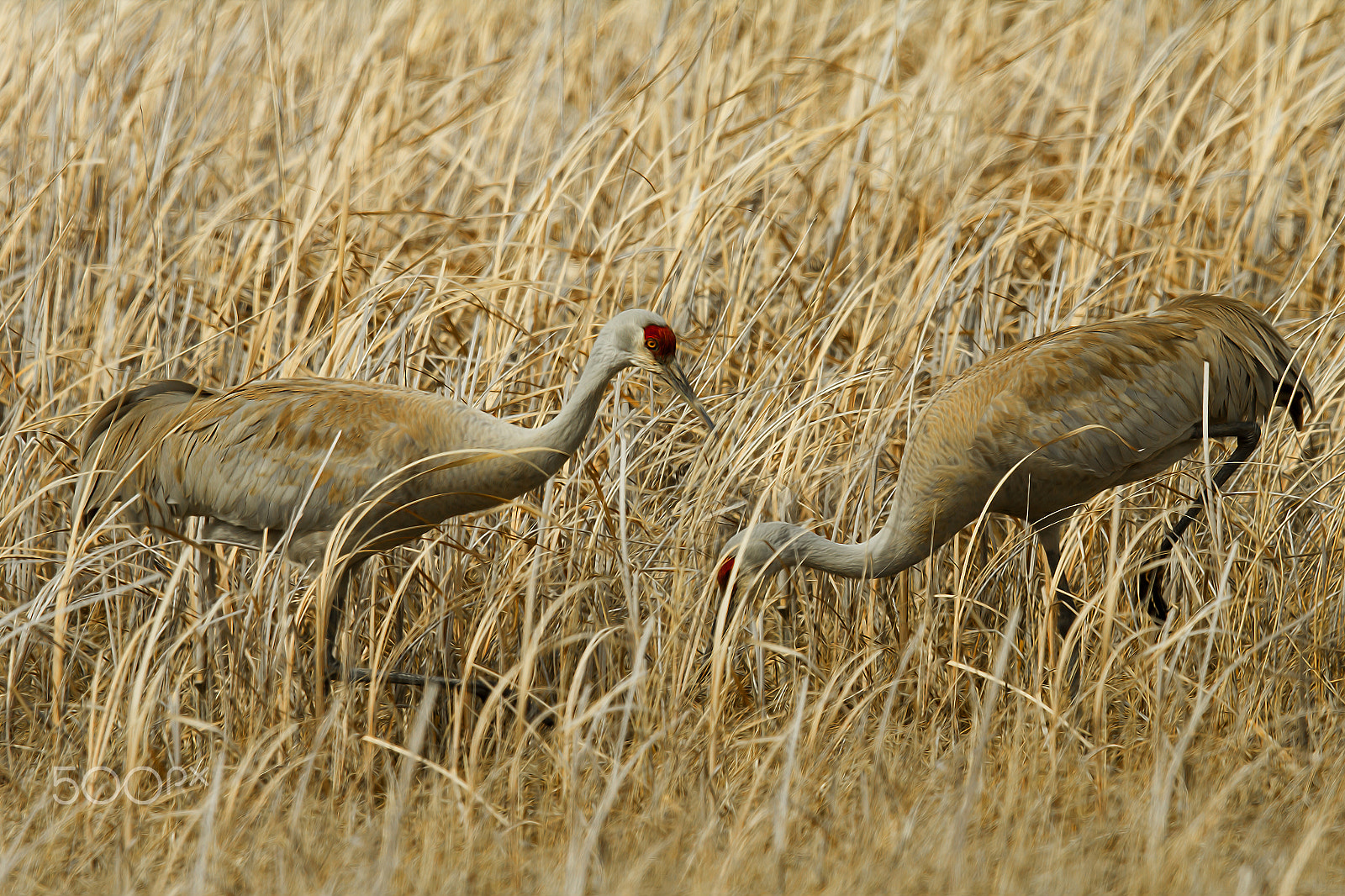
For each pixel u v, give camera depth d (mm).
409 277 18062
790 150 19781
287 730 12352
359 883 10867
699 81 22562
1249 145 20078
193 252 18953
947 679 15062
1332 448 16719
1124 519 16875
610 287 18984
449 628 15070
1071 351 15086
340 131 21031
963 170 22047
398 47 25719
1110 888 10695
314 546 14336
